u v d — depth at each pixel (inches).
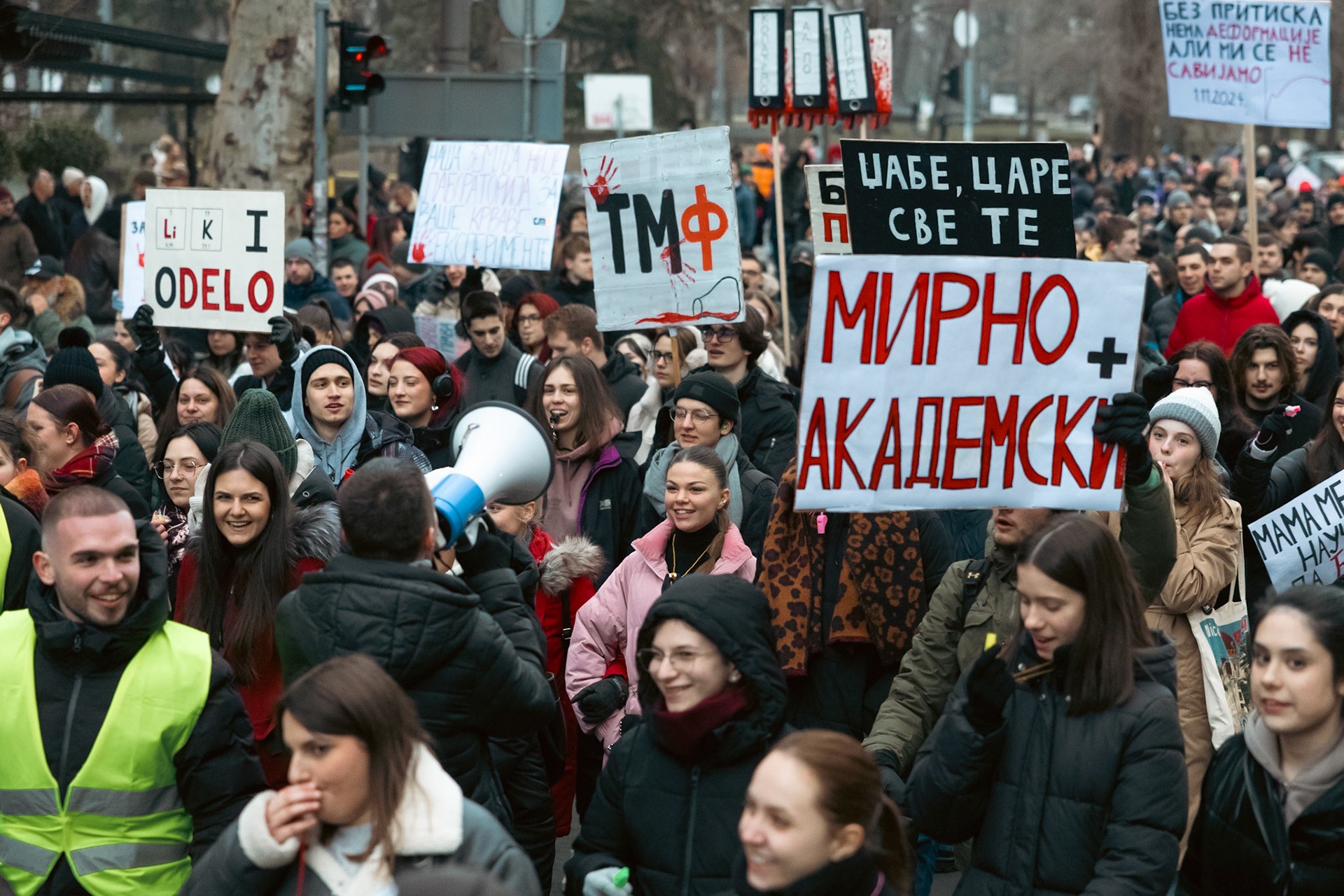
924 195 166.1
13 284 573.6
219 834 140.1
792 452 275.3
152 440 311.6
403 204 839.1
